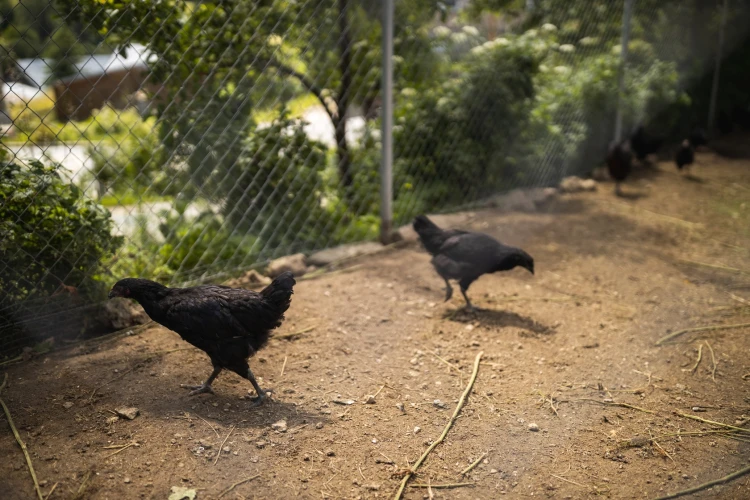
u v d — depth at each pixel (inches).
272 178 95.7
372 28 107.8
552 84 139.3
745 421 63.7
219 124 89.8
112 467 54.0
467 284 83.7
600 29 149.8
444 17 116.7
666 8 166.4
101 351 70.4
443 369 71.7
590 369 72.4
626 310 86.8
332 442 59.1
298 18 92.8
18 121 88.0
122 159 106.2
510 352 75.5
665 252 107.9
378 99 120.4
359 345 75.5
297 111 102.4
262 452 57.1
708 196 138.5
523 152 132.3
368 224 109.1
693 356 75.3
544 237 112.0
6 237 67.3
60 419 59.2
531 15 141.3
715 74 191.8
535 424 62.6
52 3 73.6
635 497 54.2
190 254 87.2
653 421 63.6
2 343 68.9
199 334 61.1
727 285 95.2
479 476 56.2
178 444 57.1
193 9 82.7
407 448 59.1
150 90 94.2
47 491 51.4
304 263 95.5
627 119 161.2
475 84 120.8
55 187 71.4
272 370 69.5
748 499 54.1
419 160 118.5
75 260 73.4
